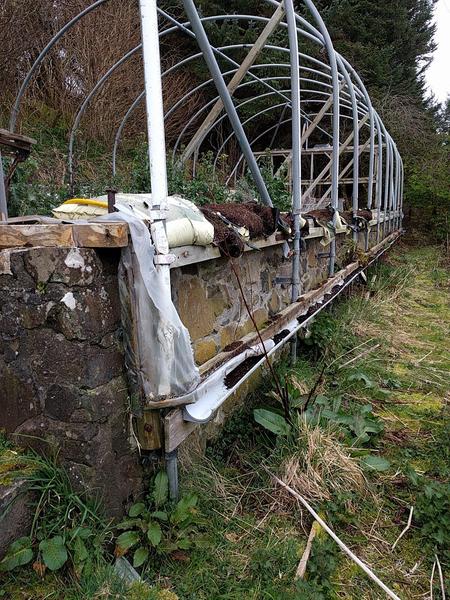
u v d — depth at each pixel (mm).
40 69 7008
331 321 3961
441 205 11164
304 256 3631
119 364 1582
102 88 7270
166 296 1550
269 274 3014
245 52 9188
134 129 8000
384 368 3635
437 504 1988
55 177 5801
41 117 6836
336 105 3689
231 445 2404
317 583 1639
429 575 1731
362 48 11266
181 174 3916
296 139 2838
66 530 1497
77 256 1414
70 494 1531
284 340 2689
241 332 2590
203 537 1739
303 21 3887
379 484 2232
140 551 1548
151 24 1474
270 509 1979
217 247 2033
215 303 2283
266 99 9453
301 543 1803
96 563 1478
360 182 10172
